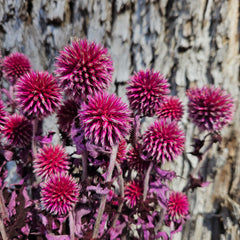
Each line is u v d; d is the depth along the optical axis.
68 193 0.52
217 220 0.65
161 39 0.64
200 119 0.56
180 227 0.57
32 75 0.54
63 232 0.54
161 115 0.56
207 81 0.64
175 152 0.53
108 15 0.64
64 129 0.56
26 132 0.57
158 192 0.55
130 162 0.56
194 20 0.63
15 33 0.68
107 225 0.57
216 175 0.65
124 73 0.65
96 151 0.52
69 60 0.52
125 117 0.51
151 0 0.63
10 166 0.68
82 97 0.52
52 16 0.65
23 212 0.55
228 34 0.63
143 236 0.58
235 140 0.64
